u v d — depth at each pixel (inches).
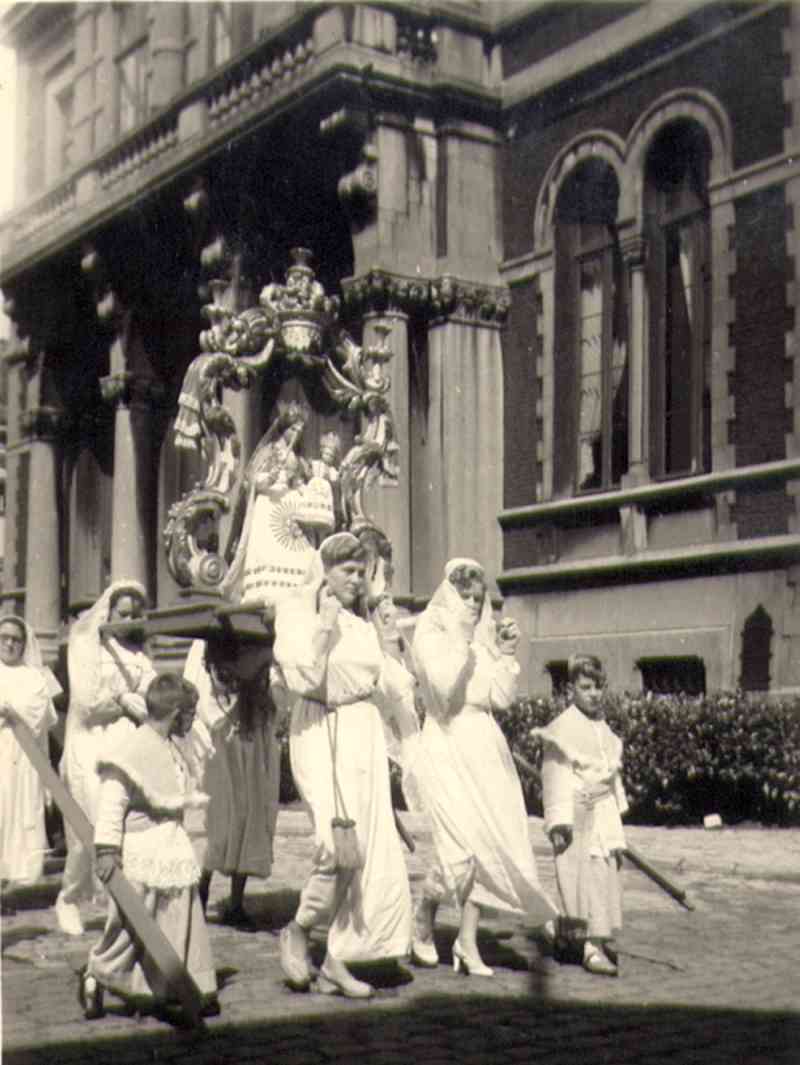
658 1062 180.1
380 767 226.1
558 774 245.6
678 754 449.1
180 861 203.9
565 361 618.2
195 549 320.8
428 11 628.4
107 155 687.7
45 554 742.5
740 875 354.6
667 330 583.2
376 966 240.4
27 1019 201.3
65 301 737.0
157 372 665.0
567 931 248.7
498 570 626.8
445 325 621.6
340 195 613.9
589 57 602.9
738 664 524.1
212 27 671.8
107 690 277.3
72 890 270.7
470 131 631.8
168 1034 193.5
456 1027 198.5
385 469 358.0
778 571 514.9
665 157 585.9
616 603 574.9
